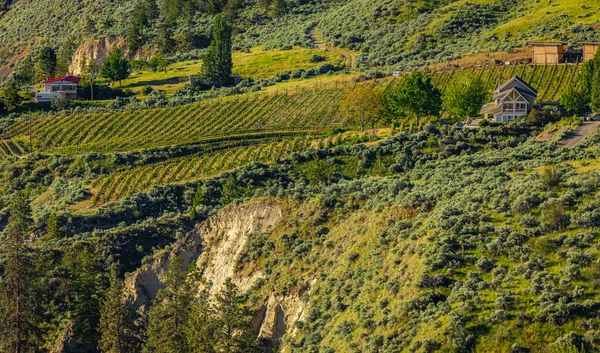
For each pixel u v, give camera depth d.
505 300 84.38
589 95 158.50
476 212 99.19
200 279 125.50
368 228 111.94
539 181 100.81
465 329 83.06
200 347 101.81
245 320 106.25
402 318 89.62
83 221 145.75
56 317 124.06
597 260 84.75
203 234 132.38
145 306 126.31
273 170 151.88
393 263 99.56
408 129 157.50
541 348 78.88
